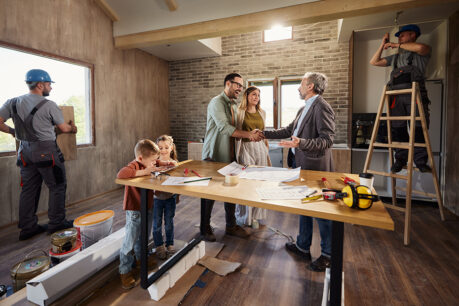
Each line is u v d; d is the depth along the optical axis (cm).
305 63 420
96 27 343
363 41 368
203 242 189
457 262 184
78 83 328
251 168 170
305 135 175
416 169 266
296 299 145
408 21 306
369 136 346
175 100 519
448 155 295
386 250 204
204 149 234
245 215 252
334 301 103
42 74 231
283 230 241
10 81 253
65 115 270
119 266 159
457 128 276
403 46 255
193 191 119
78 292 140
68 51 304
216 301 144
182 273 164
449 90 291
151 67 465
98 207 310
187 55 472
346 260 189
